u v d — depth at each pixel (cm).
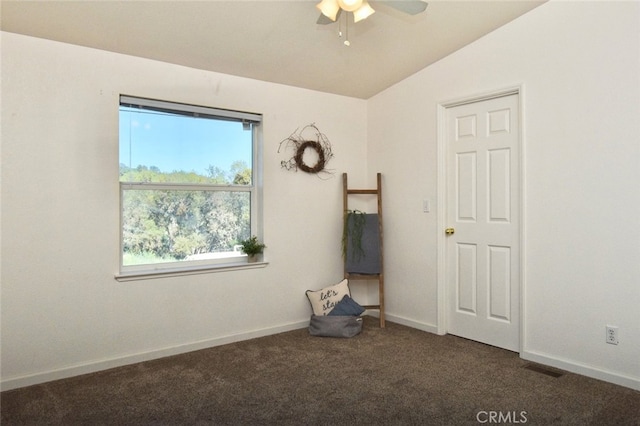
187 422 223
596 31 271
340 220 425
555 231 292
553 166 293
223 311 350
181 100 330
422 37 326
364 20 296
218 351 332
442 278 370
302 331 385
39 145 273
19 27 261
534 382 268
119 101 303
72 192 284
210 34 293
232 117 359
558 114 290
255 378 278
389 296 420
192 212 347
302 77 375
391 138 416
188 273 332
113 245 300
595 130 273
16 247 266
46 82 275
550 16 292
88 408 238
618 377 263
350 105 433
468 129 352
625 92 260
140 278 310
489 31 325
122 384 270
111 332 299
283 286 385
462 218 359
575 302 283
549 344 296
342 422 222
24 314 269
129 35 283
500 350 328
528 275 307
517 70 311
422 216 385
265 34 300
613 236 266
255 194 379
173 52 311
